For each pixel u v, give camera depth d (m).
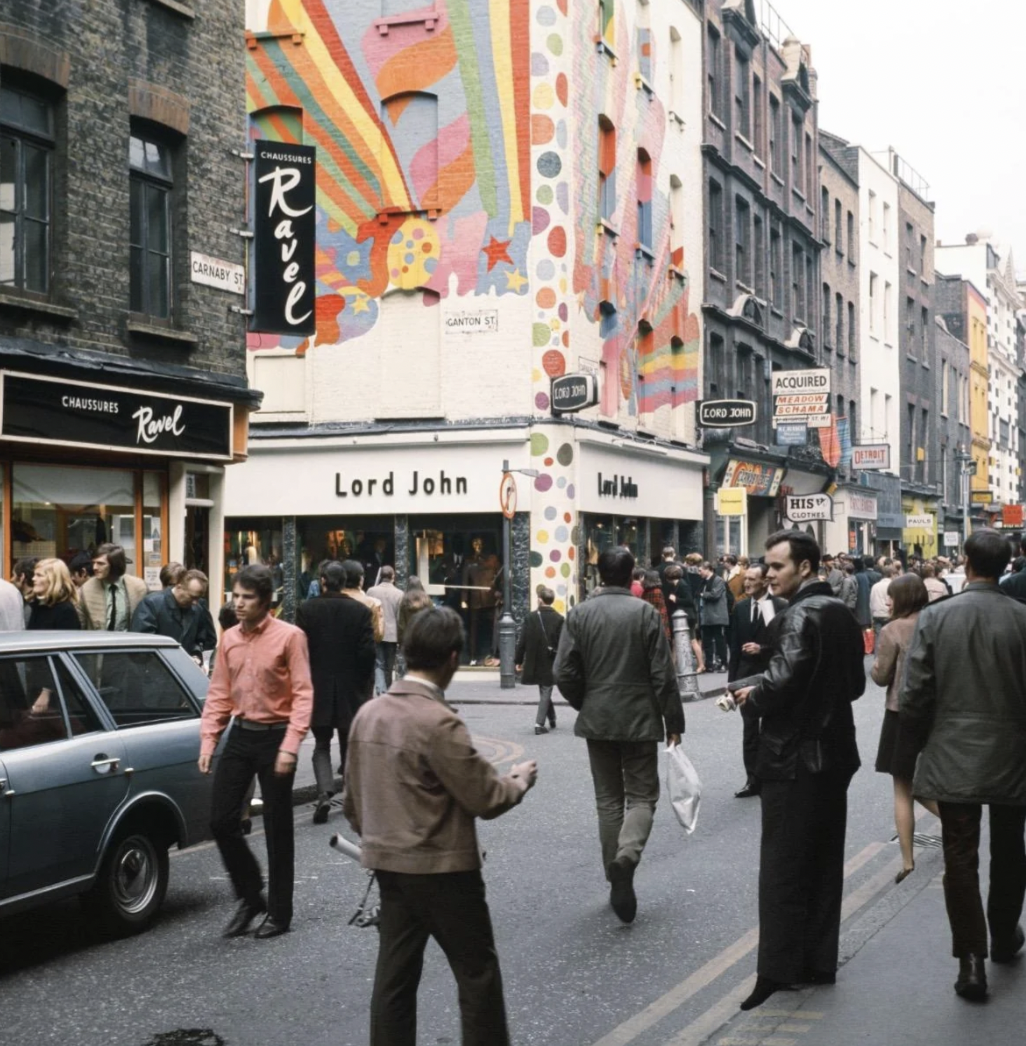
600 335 25.61
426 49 24.19
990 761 5.66
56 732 6.93
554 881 8.40
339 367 24.72
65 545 14.56
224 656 7.33
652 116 28.67
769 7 38.53
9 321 13.34
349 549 24.86
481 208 23.91
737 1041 5.16
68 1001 6.11
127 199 14.89
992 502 77.81
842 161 48.31
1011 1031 5.26
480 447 23.83
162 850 7.54
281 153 17.03
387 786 4.56
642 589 20.66
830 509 34.25
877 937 6.75
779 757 5.82
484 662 23.89
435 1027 5.73
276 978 6.45
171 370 15.36
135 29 14.99
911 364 56.34
